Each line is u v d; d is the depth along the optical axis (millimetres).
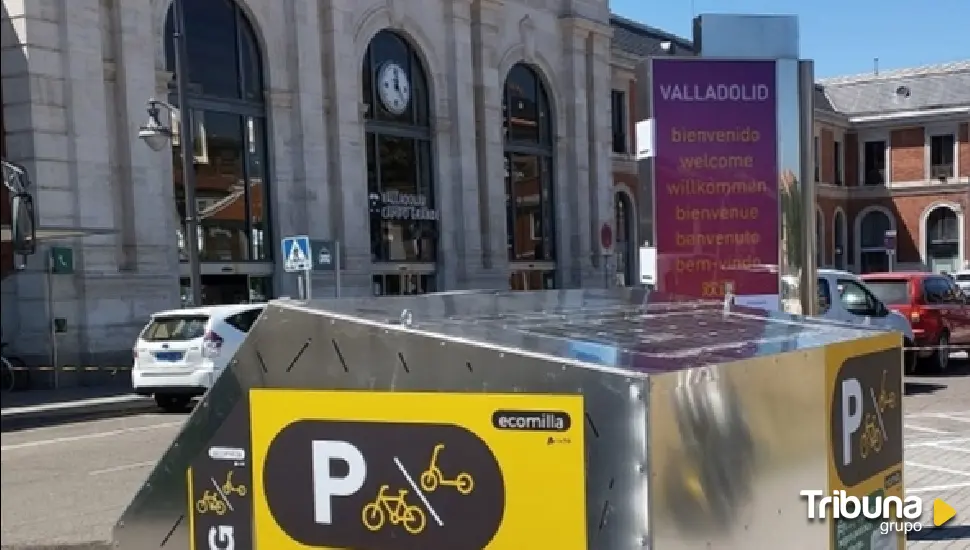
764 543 2760
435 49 25531
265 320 2836
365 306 3092
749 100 8375
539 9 29281
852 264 51344
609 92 32250
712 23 8484
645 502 2246
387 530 2631
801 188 8453
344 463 2695
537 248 29578
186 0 19641
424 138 25516
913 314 15734
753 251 8430
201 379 13453
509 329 2855
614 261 32062
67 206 17016
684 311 4164
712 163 8375
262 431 2840
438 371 2541
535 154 29547
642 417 2248
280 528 2814
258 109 21109
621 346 2725
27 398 15117
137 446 10617
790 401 2934
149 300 18234
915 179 49281
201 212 19859
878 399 3621
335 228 22438
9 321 16984
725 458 2561
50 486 8258
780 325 3805
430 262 25469
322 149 22031
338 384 2699
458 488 2512
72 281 17109
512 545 2436
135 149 18203
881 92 50688
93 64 17484
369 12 23391
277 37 21266
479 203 26984
